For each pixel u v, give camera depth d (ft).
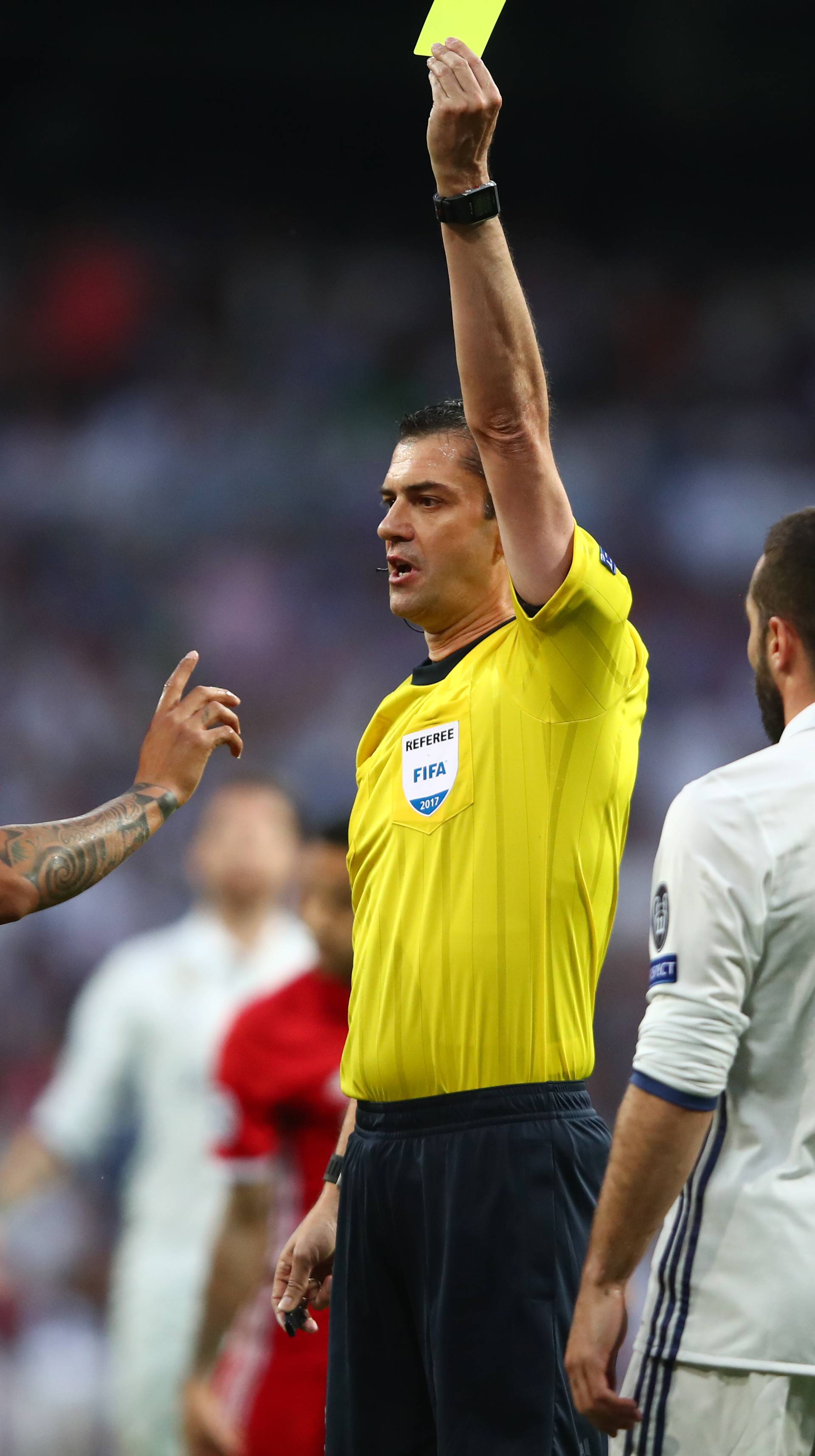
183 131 172.14
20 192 170.19
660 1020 23.03
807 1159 23.24
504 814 25.88
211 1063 55.21
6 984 118.73
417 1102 25.88
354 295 168.35
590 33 163.32
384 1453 26.13
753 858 23.34
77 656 142.61
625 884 127.03
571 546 25.38
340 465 155.63
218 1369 48.98
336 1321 27.20
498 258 24.70
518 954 25.41
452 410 28.63
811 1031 23.34
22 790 135.33
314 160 174.09
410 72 168.45
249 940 57.93
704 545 150.00
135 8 160.35
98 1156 58.08
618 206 176.65
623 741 26.73
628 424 161.27
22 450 154.40
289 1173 43.62
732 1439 22.66
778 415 162.71
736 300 171.22
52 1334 93.50
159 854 124.77
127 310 164.25
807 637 25.23
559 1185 24.97
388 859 27.09
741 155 174.81
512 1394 24.17
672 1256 23.75
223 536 150.41
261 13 162.20
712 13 159.94
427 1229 25.31
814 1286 22.62
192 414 158.51
